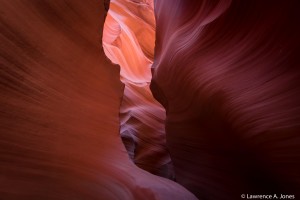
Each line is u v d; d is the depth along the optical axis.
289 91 2.96
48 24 2.77
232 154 4.34
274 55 3.14
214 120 4.56
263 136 3.40
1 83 2.09
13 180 2.09
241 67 3.72
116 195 3.05
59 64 2.92
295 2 2.72
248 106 3.60
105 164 3.40
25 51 2.37
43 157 2.47
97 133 3.63
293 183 3.14
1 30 2.10
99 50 3.88
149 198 3.27
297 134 2.90
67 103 3.04
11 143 2.15
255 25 3.38
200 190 5.46
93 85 3.74
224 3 3.98
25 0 2.43
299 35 2.75
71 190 2.60
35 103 2.48
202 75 4.66
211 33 4.30
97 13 3.71
